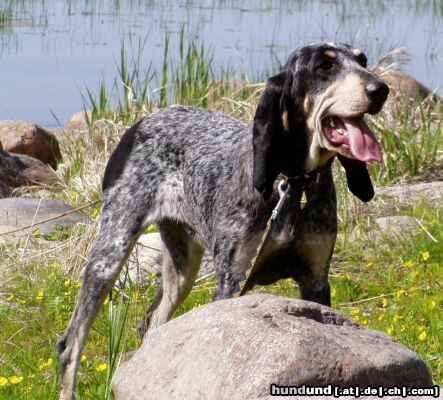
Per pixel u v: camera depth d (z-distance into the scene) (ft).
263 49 91.81
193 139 31.58
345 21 112.27
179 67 58.90
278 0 134.62
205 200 29.96
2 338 33.88
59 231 44.45
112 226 32.12
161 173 31.99
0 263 40.50
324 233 27.45
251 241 28.04
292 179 27.35
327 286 28.07
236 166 29.04
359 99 25.61
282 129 27.50
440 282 38.93
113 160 33.01
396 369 20.54
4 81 82.79
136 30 103.65
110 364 26.71
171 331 22.82
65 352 30.19
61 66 88.07
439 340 32.32
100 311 34.81
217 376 20.63
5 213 45.85
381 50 86.07
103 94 56.29
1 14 114.52
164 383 22.12
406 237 43.55
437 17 119.14
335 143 26.40
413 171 53.98
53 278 38.73
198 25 107.76
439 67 88.43
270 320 21.29
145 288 38.47
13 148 62.39
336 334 21.12
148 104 53.72
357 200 46.80
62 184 54.24
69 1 128.26
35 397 27.96
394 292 38.01
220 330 21.34
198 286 38.86
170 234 33.24
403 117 57.06
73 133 62.69
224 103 54.60
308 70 26.91
